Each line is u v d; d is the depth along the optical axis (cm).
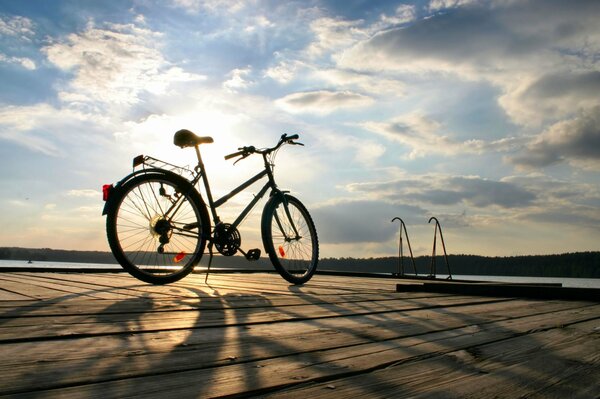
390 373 107
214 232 367
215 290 306
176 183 344
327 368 109
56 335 135
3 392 85
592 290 316
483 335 162
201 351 124
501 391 94
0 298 220
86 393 86
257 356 120
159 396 86
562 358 125
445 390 94
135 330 149
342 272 681
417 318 204
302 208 453
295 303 246
